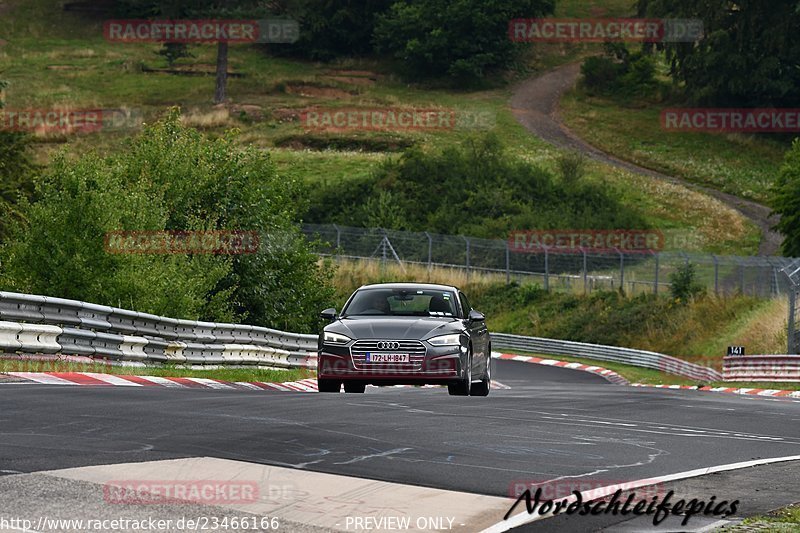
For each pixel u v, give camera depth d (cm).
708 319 17838
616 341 18875
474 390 7269
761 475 3647
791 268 13550
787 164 19900
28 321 6844
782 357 12169
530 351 19575
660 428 4984
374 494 2981
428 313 6719
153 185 12369
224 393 5731
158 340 8206
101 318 7512
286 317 13175
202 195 12812
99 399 4928
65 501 2748
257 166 13338
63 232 9444
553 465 3644
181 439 3778
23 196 9800
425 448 3844
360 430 4225
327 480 3142
